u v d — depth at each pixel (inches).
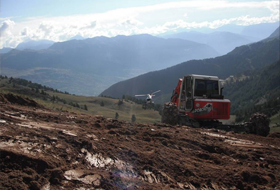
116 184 182.2
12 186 144.2
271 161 287.7
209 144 322.3
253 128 528.7
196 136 362.0
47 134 231.1
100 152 224.1
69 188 162.2
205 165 253.8
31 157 174.2
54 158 191.0
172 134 346.3
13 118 268.7
